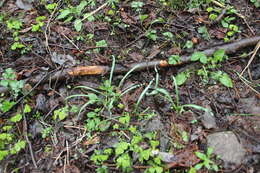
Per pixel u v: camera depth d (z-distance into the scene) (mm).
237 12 1879
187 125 1454
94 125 1457
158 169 1301
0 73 1670
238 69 1653
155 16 1877
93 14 1901
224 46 1689
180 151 1364
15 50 1761
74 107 1525
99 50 1737
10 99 1570
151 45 1758
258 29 1802
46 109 1541
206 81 1602
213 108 1516
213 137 1398
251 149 1368
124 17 1874
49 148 1417
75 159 1378
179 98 1553
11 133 1468
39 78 1606
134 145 1373
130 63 1644
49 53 1727
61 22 1876
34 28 1832
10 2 2023
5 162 1382
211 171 1311
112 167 1343
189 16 1877
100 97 1559
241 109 1509
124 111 1501
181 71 1645
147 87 1487
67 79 1616
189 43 1720
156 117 1479
